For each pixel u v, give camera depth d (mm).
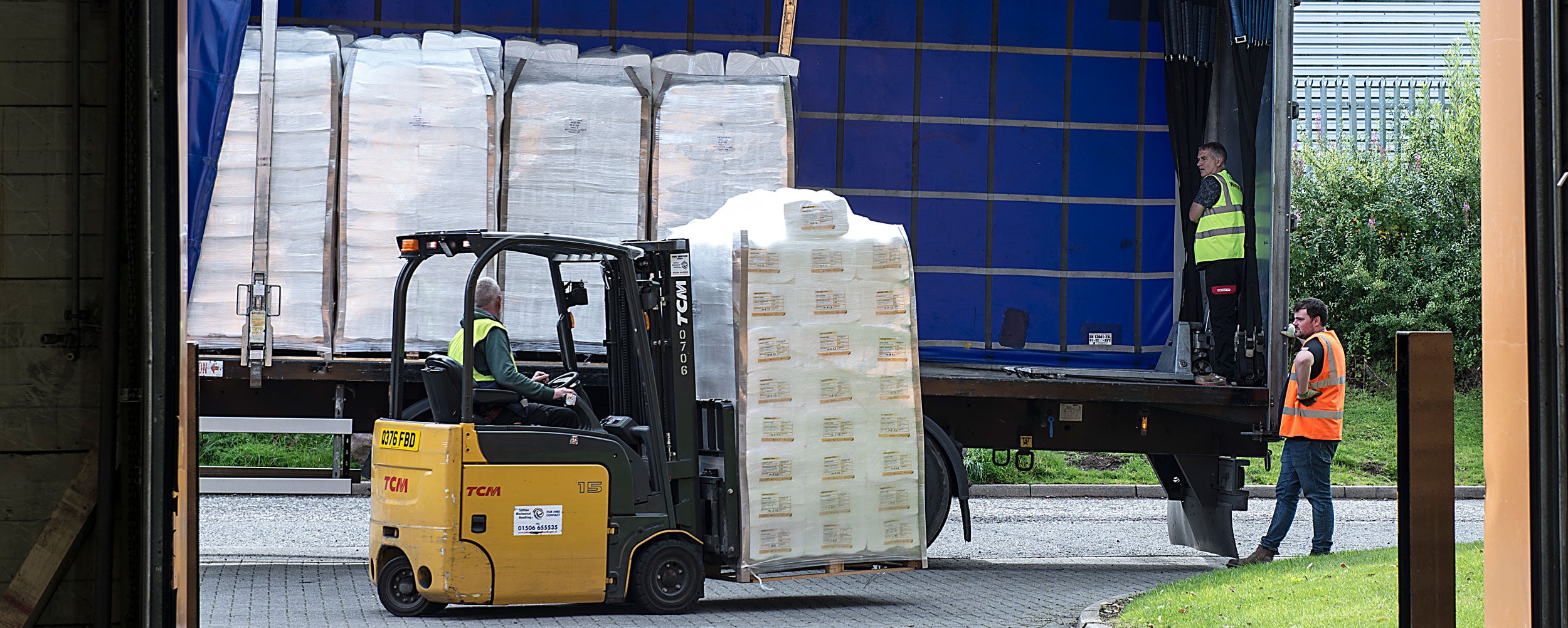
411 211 14086
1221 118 16750
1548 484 5605
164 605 4852
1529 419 5754
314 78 14109
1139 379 16281
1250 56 16094
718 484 12414
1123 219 16750
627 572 11891
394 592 11672
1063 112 16656
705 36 15672
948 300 16469
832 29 16250
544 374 12289
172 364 4898
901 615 12203
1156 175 16812
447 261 14188
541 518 11469
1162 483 17203
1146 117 16781
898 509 12898
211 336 13859
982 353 16500
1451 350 6652
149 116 4754
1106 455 25953
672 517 12195
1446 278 30406
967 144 16484
